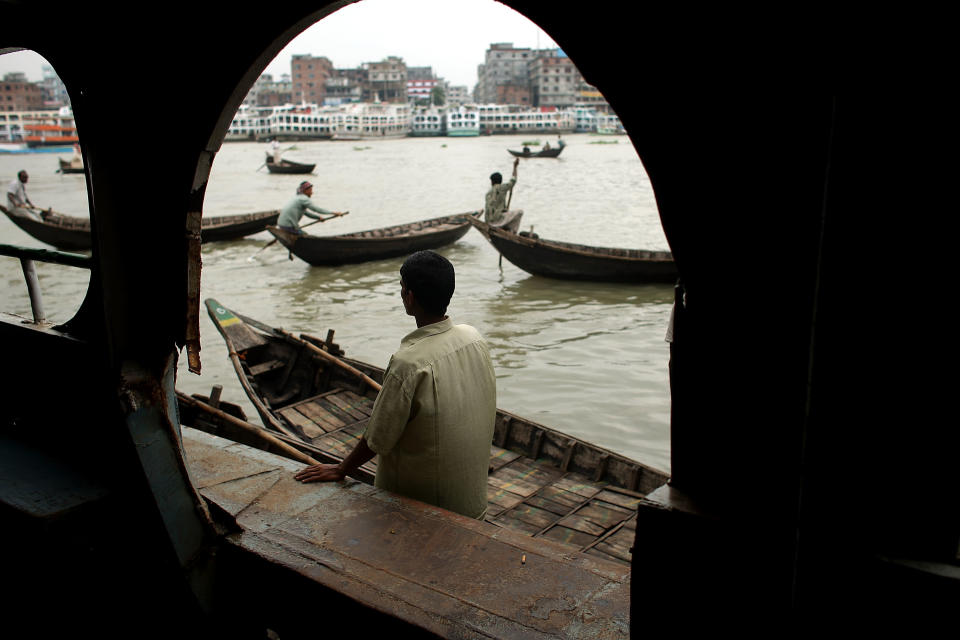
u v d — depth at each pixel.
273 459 3.18
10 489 2.54
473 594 2.21
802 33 1.25
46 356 2.72
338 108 132.38
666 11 1.36
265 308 11.63
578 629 2.04
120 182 2.35
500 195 14.91
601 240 17.94
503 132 131.88
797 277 1.37
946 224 1.22
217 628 2.57
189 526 2.50
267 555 2.44
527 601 2.17
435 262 2.63
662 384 8.12
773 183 1.35
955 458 1.32
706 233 1.45
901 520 1.40
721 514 1.56
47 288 12.53
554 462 5.24
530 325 10.48
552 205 24.98
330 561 2.39
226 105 2.11
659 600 1.68
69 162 41.56
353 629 2.24
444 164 50.59
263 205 26.44
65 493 2.53
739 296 1.45
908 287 1.28
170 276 2.36
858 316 1.33
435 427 2.65
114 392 2.41
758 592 1.55
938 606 1.38
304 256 14.11
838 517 1.45
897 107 1.21
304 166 41.34
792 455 1.45
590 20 1.45
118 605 2.67
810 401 1.41
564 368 8.66
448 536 2.52
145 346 2.48
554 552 2.43
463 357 2.70
